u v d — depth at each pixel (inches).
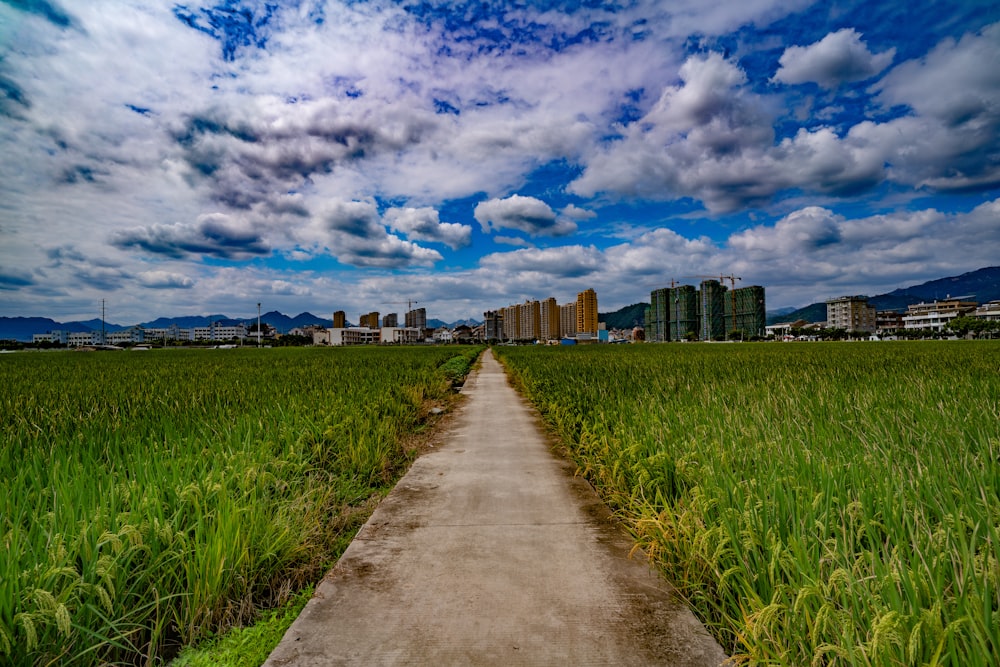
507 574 127.7
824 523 101.2
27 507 124.6
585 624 104.9
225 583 113.1
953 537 90.7
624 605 112.3
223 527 117.3
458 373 820.6
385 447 262.7
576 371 539.5
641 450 179.2
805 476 129.0
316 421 266.1
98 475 144.3
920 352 884.0
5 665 81.6
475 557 138.3
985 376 363.9
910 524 100.5
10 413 288.7
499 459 259.3
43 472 156.7
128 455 164.2
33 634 80.8
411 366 791.7
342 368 724.7
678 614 108.7
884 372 432.5
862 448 158.4
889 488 109.3
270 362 965.8
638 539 137.2
